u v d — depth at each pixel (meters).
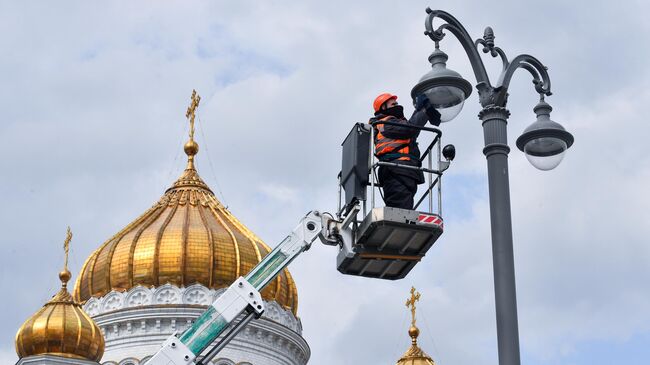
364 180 28.53
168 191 83.94
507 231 27.08
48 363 67.19
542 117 29.98
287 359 77.38
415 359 82.38
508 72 28.67
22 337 68.12
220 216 81.06
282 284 78.56
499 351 26.00
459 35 28.55
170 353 29.64
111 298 75.81
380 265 29.09
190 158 86.31
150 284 75.81
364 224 28.11
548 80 30.12
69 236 72.62
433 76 27.44
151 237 77.56
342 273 29.36
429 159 28.88
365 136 28.75
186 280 75.94
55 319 68.25
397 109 28.94
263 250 78.81
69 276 71.56
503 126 28.09
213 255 76.75
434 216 27.88
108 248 78.19
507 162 27.86
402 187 28.30
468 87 27.64
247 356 75.12
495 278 26.64
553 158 30.02
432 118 28.33
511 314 26.19
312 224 30.22
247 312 30.52
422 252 28.67
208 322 29.92
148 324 74.81
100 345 69.25
